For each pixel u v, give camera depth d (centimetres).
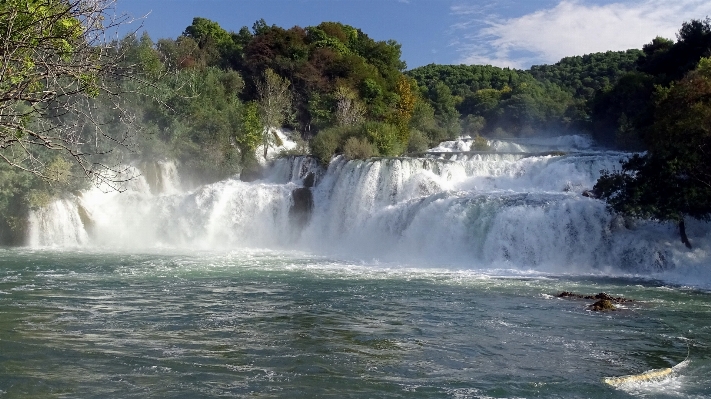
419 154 4278
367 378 1067
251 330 1414
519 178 3516
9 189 3403
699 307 1747
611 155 3547
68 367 1103
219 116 4706
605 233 2577
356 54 7244
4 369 1085
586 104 7262
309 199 3753
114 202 3825
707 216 2344
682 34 5391
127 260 2816
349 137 4312
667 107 2452
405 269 2553
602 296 1855
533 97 8769
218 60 6738
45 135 1035
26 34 882
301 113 6125
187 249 3444
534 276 2366
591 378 1083
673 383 1068
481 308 1700
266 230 3716
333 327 1455
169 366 1116
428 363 1164
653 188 2353
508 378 1079
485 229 2734
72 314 1570
